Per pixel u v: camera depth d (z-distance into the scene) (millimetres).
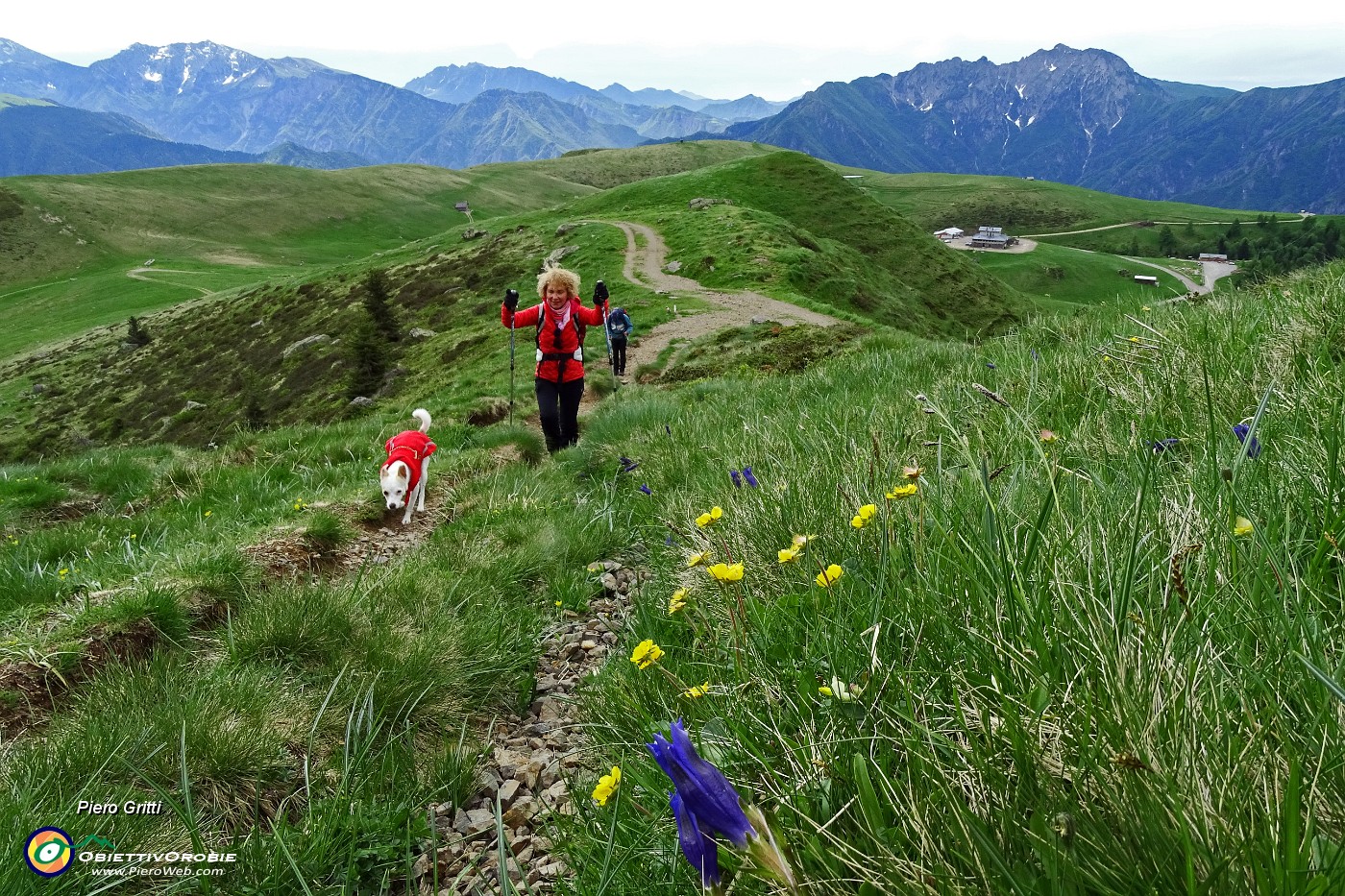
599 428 10305
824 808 1573
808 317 31906
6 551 7555
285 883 2500
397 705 3557
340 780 3078
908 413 5129
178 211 175875
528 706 3869
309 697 3564
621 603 4781
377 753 3287
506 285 64562
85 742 3002
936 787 1370
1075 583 1704
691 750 1032
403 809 2871
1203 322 5586
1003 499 2375
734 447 6348
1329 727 1149
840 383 10273
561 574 5320
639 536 5816
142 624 4281
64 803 2670
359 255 172625
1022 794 1283
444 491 9070
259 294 101000
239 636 4035
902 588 2199
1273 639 1391
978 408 4527
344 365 59875
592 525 6098
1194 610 1490
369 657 3861
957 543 2191
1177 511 1896
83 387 90688
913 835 1371
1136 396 3723
